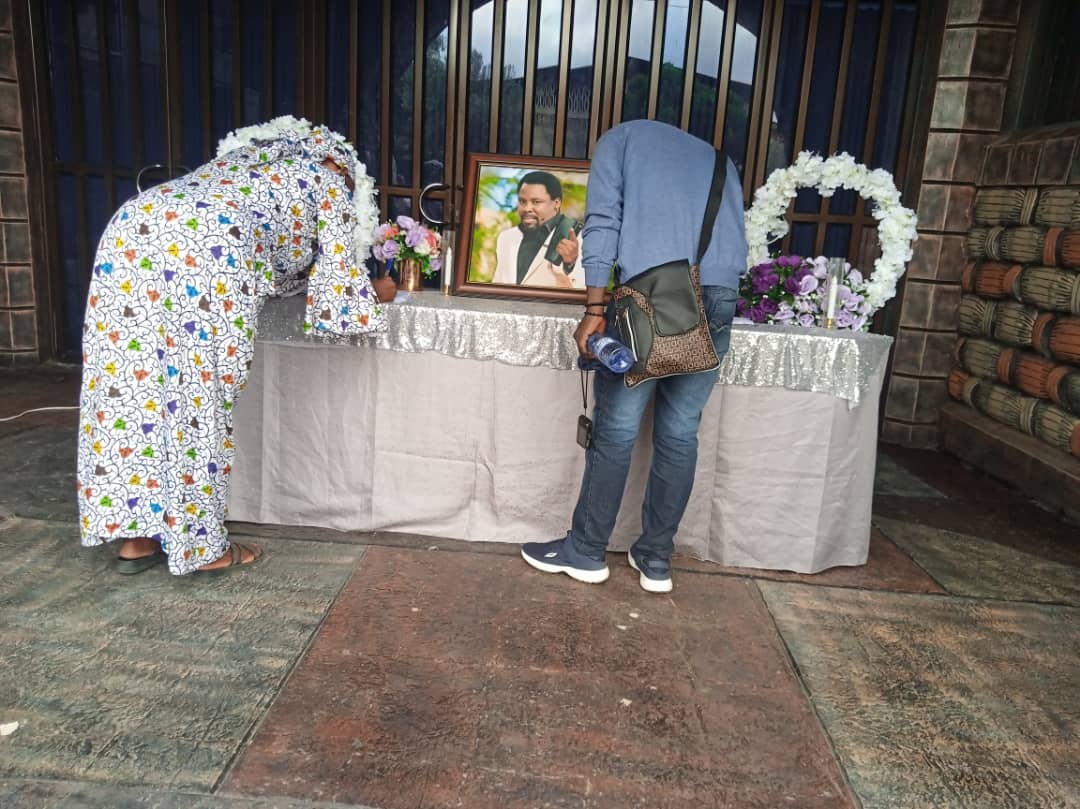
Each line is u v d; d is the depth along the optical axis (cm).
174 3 445
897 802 165
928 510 341
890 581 268
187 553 227
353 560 258
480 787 162
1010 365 373
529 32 423
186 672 194
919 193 417
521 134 439
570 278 292
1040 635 236
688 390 231
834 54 425
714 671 209
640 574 259
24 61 466
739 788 167
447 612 230
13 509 283
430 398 269
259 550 258
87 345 216
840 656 220
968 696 204
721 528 270
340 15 436
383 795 159
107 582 234
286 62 446
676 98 433
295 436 276
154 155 475
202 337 217
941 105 407
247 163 232
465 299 286
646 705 193
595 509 244
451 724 181
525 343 259
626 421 232
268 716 180
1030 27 388
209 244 214
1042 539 313
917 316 428
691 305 212
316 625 218
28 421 392
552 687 197
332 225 234
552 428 268
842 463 265
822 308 281
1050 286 344
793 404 259
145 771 161
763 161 432
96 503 216
